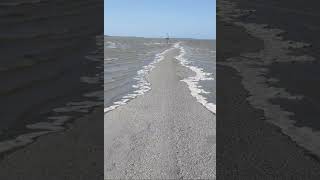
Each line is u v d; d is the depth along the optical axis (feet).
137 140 36.04
